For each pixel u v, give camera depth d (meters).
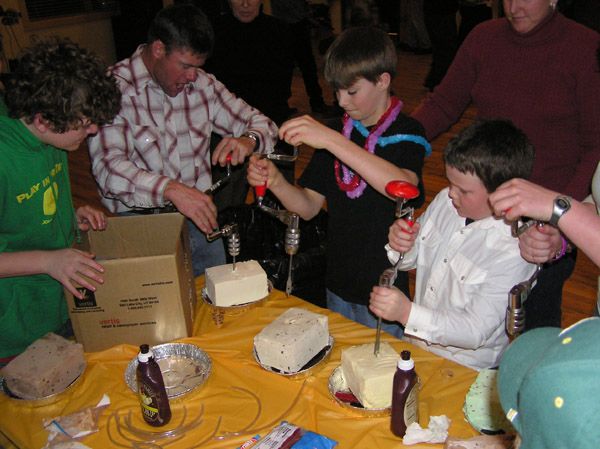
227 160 1.87
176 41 1.78
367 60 1.51
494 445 1.08
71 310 1.48
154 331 1.52
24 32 6.22
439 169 4.43
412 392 1.17
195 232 2.20
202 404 1.33
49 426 1.28
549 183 1.88
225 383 1.39
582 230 0.98
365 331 1.55
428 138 2.13
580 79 1.75
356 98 1.57
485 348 1.50
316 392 1.34
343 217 1.77
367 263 1.76
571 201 0.99
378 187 1.46
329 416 1.27
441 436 1.18
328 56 1.57
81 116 1.40
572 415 0.53
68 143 1.49
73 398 1.37
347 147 1.45
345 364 1.34
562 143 1.85
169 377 1.42
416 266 1.65
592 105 1.74
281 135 1.49
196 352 1.48
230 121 2.17
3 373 1.37
